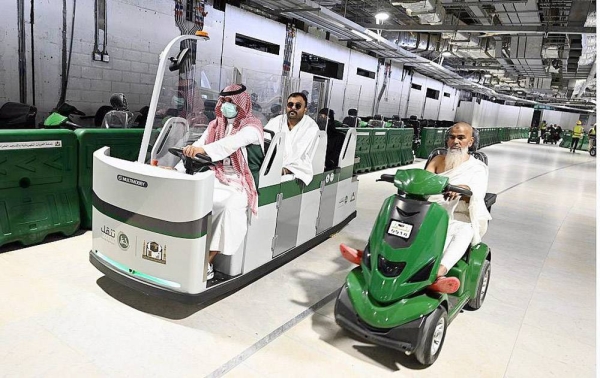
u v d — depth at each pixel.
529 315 3.05
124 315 2.51
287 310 2.78
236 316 2.63
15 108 4.56
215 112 2.92
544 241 5.00
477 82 19.45
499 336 2.71
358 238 4.41
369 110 13.42
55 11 5.42
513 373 2.33
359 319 2.25
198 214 2.30
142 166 2.48
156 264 2.43
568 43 11.46
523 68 14.75
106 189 2.55
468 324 2.83
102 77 6.11
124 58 6.32
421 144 11.60
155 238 2.39
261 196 2.84
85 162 3.73
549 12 9.64
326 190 3.82
